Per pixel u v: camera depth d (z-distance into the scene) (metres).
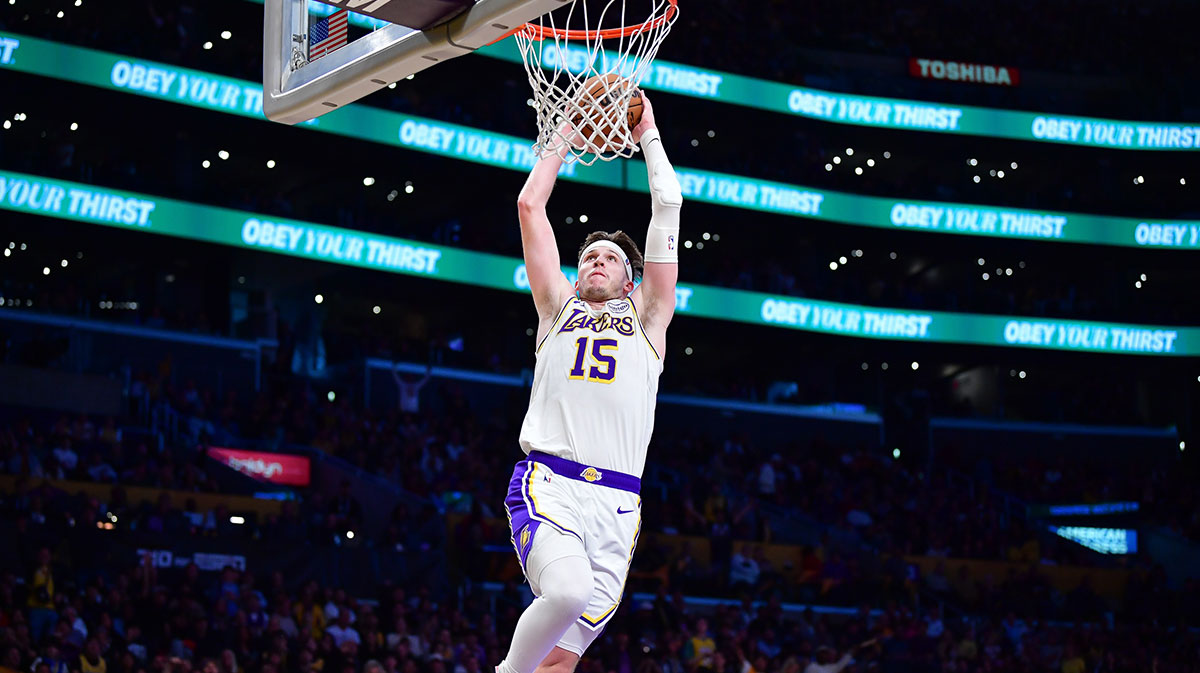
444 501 22.28
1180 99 35.53
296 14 4.89
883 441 33.03
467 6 4.11
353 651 14.77
